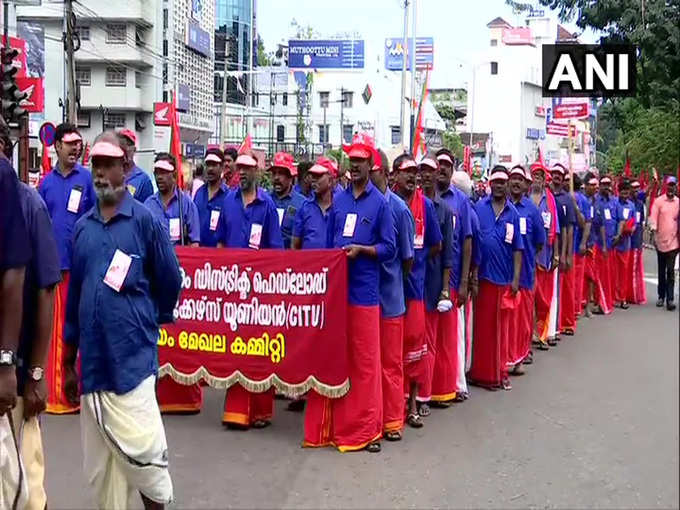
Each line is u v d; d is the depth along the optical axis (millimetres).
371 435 6598
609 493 5652
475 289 8383
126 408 4605
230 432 7125
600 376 9117
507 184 8898
